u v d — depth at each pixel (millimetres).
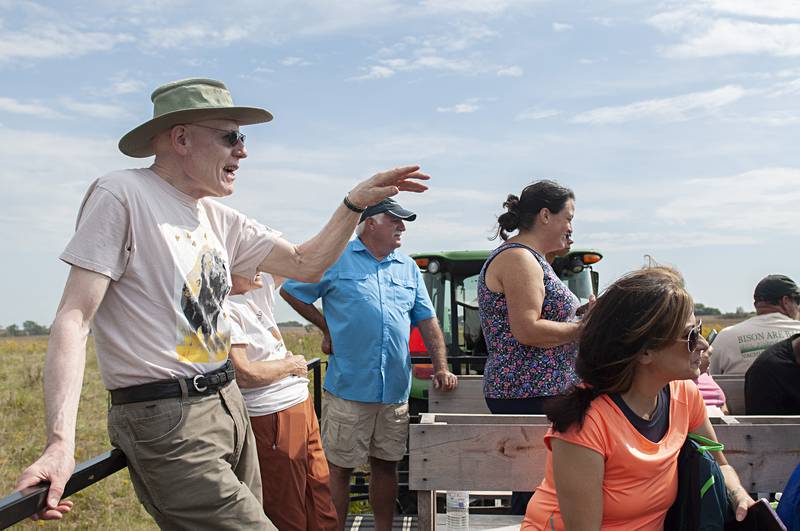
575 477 2369
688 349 2385
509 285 3771
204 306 2586
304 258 3010
